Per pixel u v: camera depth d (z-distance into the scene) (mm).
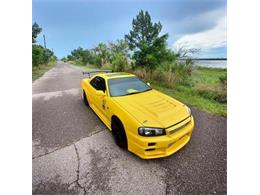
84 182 2068
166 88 7195
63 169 2289
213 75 9070
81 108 4754
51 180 2104
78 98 5812
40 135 3215
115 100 2977
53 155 2596
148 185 2018
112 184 2035
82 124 3705
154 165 2348
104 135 3209
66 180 2100
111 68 14273
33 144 2896
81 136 3182
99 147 2801
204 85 6176
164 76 8000
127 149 2641
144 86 3805
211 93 5547
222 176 2137
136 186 2006
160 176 2152
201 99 5402
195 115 4133
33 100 5555
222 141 2914
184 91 6488
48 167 2328
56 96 6082
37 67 20812
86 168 2305
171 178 2121
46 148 2785
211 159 2449
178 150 2670
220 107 4586
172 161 2426
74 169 2287
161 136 2240
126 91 3418
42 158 2521
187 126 2584
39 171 2252
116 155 2578
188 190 1953
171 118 2436
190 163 2379
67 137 3146
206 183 2043
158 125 2258
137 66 10266
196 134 3176
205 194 1904
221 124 3600
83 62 37875
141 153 2275
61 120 3918
